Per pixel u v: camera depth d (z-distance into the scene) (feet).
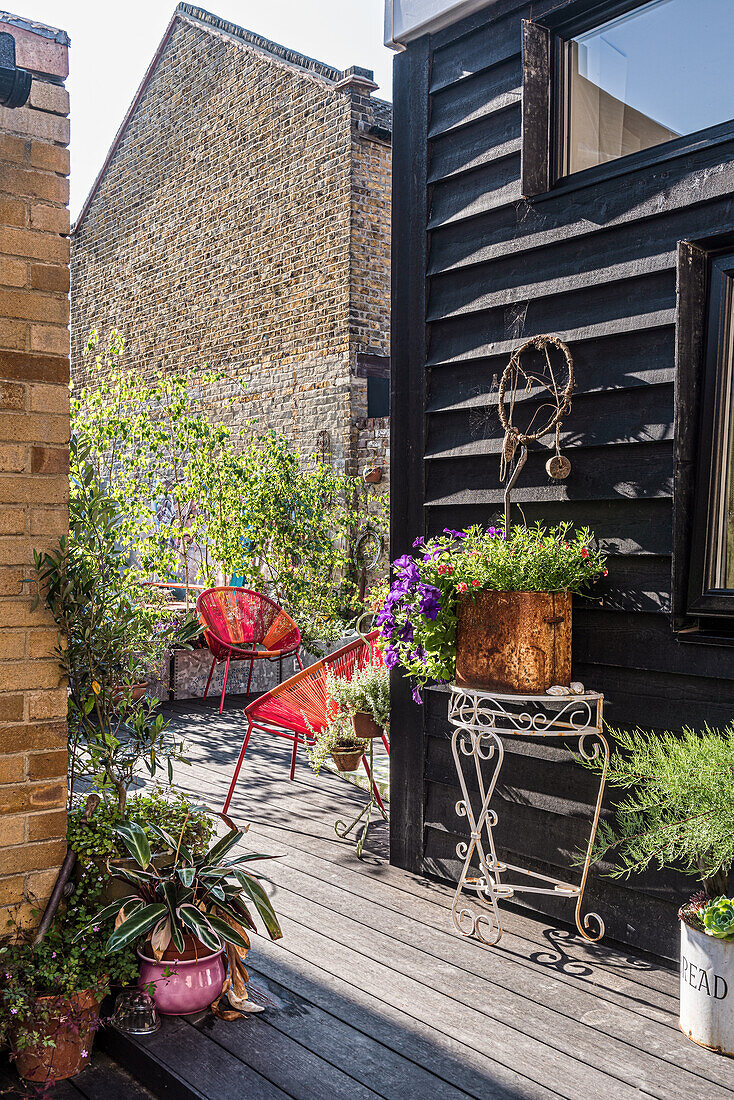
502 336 10.39
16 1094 7.08
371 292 24.63
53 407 7.97
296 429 25.94
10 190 7.74
